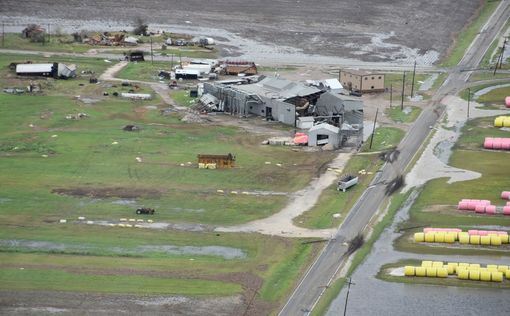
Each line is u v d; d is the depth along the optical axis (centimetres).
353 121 14688
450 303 8744
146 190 11700
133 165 12669
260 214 10981
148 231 10375
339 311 8569
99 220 10688
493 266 9362
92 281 9088
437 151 13638
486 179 12269
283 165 12838
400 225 10694
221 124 14888
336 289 9006
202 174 12344
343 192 11756
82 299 8712
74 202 11244
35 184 11838
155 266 9462
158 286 9006
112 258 9631
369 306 8662
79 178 12106
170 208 11100
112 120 14925
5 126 14375
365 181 12219
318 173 12512
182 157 13075
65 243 9994
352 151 13600
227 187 11881
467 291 9006
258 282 9138
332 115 14962
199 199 11425
